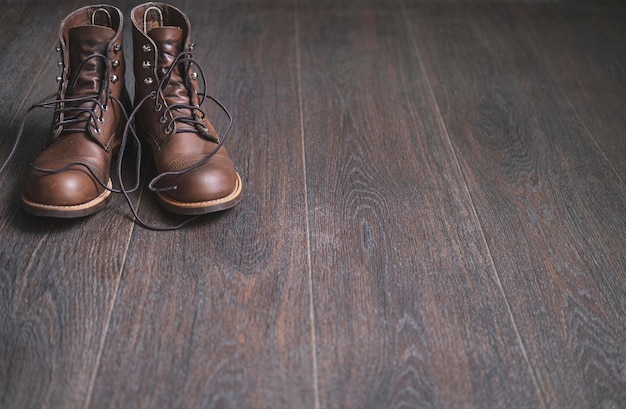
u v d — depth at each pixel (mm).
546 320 1181
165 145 1331
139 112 1392
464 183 1432
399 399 1072
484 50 1873
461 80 1748
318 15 1995
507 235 1321
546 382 1102
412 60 1818
